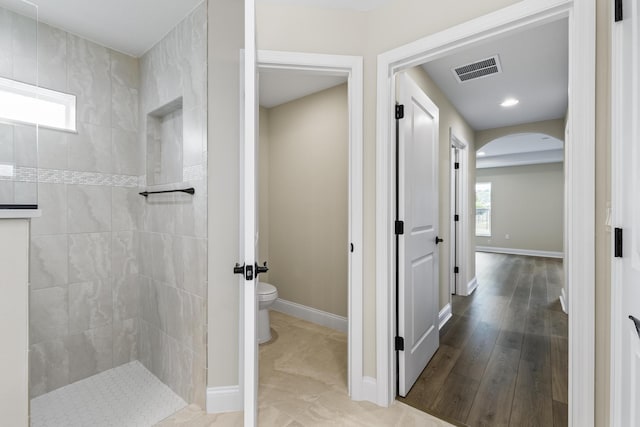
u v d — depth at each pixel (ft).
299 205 10.18
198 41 5.44
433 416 5.27
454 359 7.35
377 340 5.58
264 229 10.98
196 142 5.48
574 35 3.65
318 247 9.68
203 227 5.33
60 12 5.66
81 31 6.31
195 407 5.53
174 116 6.69
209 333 5.32
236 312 5.41
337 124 9.18
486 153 23.00
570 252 3.71
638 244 2.52
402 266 5.82
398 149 5.84
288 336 8.71
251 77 3.51
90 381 6.44
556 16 3.93
